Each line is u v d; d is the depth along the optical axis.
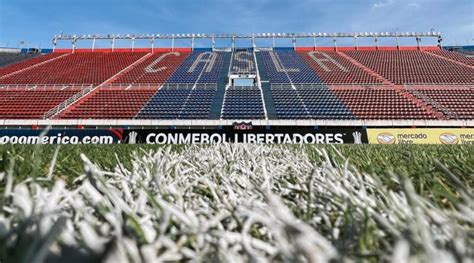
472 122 14.66
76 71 27.33
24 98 19.89
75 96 20.22
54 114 17.59
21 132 13.07
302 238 0.37
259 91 22.25
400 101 19.69
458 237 0.50
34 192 0.76
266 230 0.69
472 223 0.63
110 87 22.45
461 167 1.60
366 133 14.32
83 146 3.81
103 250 0.37
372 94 21.09
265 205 0.78
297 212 0.86
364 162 1.90
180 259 0.51
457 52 33.19
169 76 26.25
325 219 0.73
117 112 18.16
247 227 0.50
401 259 0.32
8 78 24.72
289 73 27.25
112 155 2.43
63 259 0.39
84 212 0.62
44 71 27.17
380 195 1.02
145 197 0.81
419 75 25.17
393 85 22.88
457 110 18.28
